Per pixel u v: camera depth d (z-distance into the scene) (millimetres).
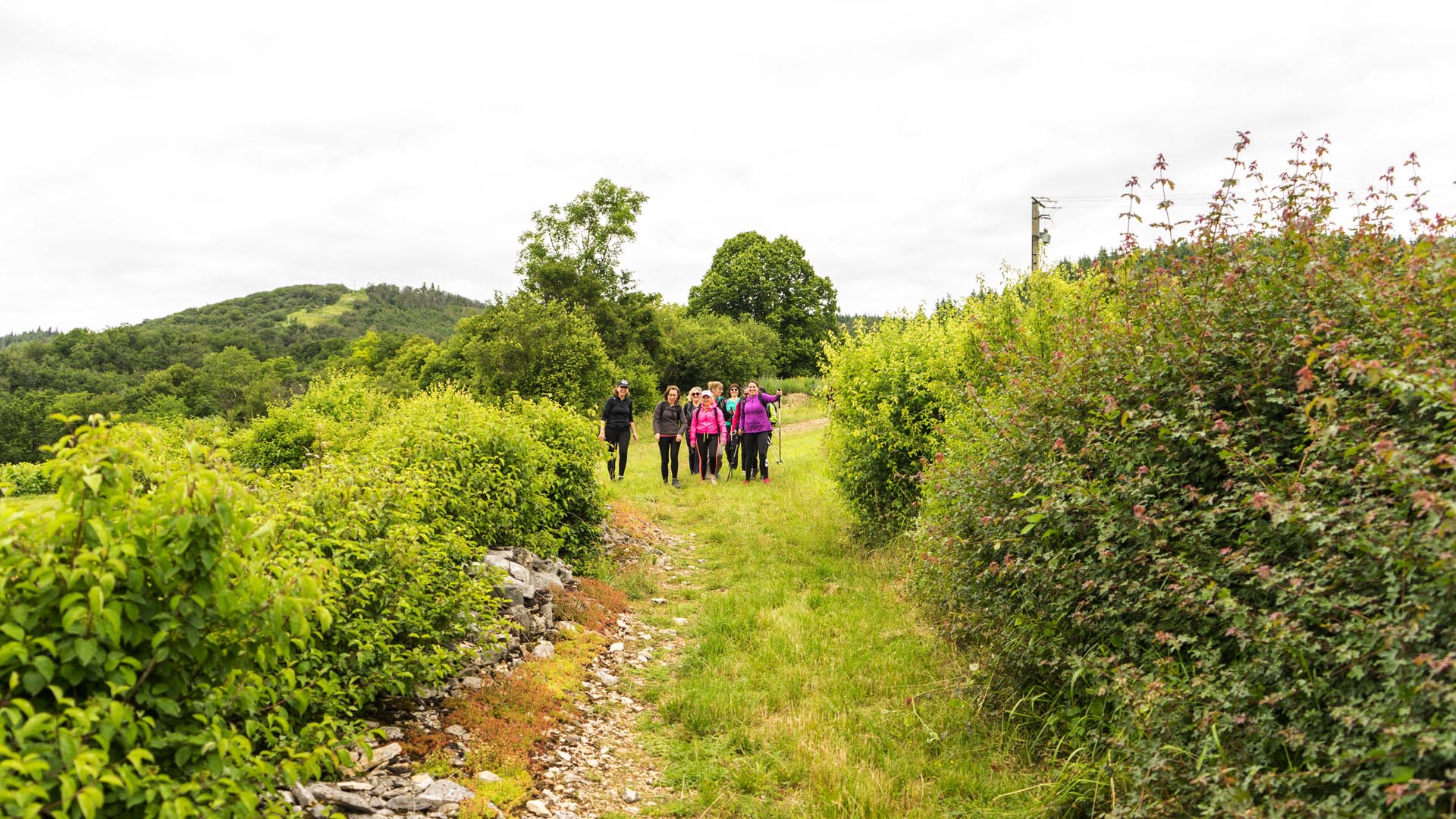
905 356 9352
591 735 4840
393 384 50500
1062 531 4305
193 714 2693
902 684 5387
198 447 2582
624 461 14773
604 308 42562
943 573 5352
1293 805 2637
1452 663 2320
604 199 43375
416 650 4332
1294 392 3650
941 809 3900
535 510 7504
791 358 60000
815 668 5750
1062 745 4191
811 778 4242
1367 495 2963
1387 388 2928
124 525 2428
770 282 61125
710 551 9844
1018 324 7770
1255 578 3191
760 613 7047
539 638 6043
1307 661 2984
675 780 4340
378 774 3762
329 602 3648
